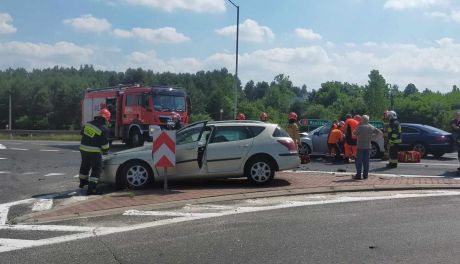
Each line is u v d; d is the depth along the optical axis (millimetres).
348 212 9172
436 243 6980
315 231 7719
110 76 131750
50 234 7645
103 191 11695
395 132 16859
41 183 13227
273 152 11992
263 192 11023
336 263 6109
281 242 7082
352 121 17922
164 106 24984
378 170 15953
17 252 6672
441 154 21203
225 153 11891
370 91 81812
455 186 12000
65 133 44281
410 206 9742
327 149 20078
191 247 6875
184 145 11883
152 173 11750
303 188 11492
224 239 7285
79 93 107312
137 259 6340
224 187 11844
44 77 140750
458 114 16266
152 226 8148
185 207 9711
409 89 127375
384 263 6094
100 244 7051
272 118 70812
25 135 46562
